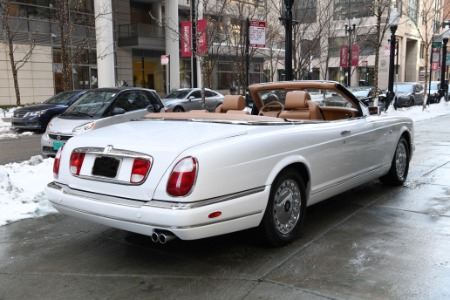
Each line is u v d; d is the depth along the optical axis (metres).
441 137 12.42
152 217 3.38
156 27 33.88
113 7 32.59
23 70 27.08
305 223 4.96
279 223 4.20
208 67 24.08
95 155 3.89
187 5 35.84
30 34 26.56
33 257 4.13
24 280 3.65
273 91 6.23
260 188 3.84
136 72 34.75
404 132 6.57
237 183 3.63
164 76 36.56
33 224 5.04
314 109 5.32
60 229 4.88
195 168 3.39
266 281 3.55
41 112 15.27
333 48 30.95
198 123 4.42
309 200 4.56
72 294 3.40
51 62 28.42
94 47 29.38
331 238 4.48
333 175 4.84
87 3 29.70
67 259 4.07
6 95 26.41
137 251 4.23
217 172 3.49
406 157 6.69
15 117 15.62
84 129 8.53
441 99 29.42
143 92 10.45
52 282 3.61
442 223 4.88
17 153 11.12
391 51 21.59
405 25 47.59
